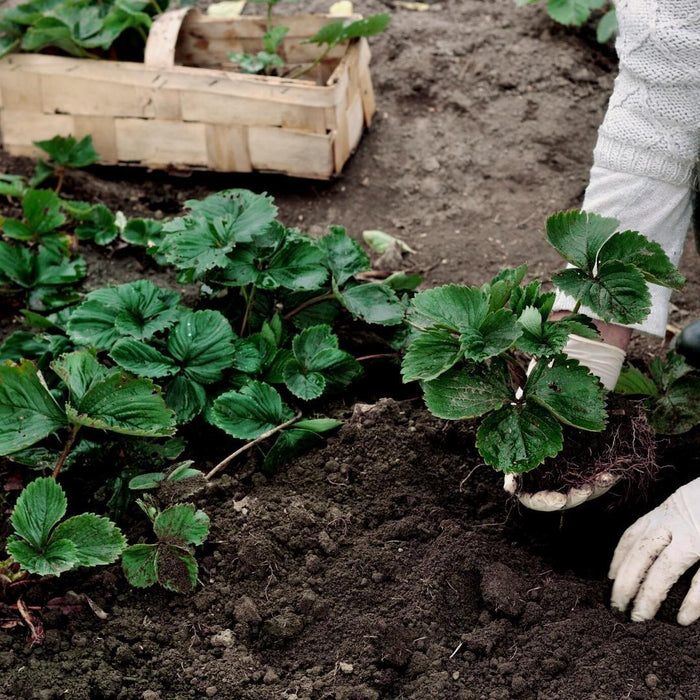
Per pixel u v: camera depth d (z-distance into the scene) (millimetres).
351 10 2543
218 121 2258
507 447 1738
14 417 1812
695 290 2207
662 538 1792
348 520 1862
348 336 2055
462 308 1768
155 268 2176
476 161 2373
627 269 1730
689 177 1808
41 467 1880
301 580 1821
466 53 2525
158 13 2395
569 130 2426
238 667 1758
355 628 1786
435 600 1805
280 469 1916
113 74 2256
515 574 1824
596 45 2564
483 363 1774
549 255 2232
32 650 1767
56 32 2266
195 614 1800
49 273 2109
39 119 2295
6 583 1800
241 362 1937
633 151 1797
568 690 1742
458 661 1769
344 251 2010
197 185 2324
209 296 2047
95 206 2199
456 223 2285
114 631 1779
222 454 1941
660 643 1771
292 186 2322
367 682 1753
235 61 2332
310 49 2373
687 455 1946
